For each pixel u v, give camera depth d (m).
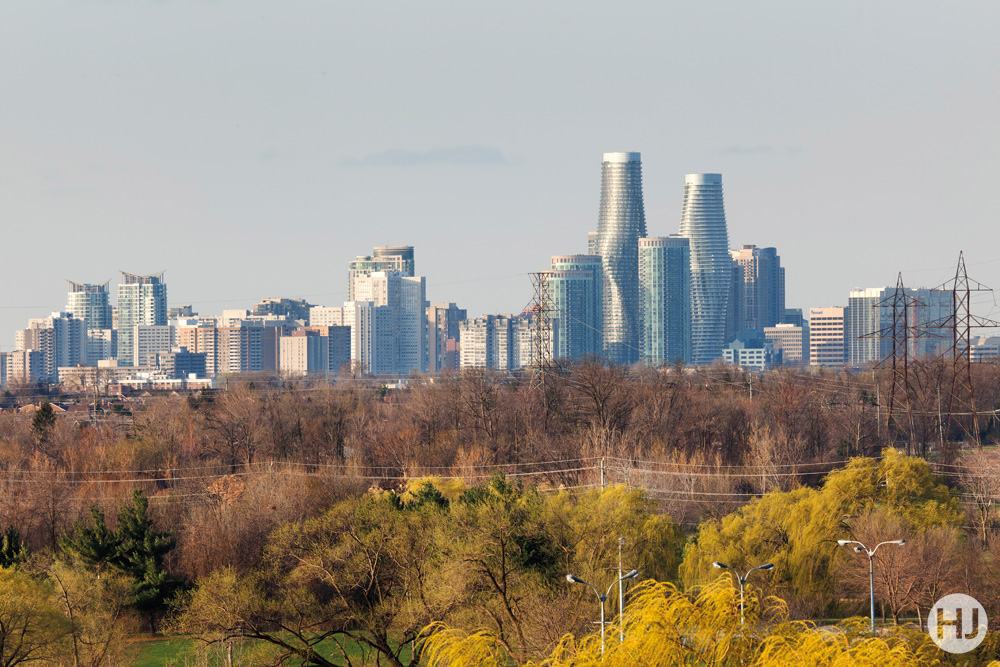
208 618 144.50
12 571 158.00
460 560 140.88
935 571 179.50
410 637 138.62
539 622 140.38
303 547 169.88
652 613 95.38
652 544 181.75
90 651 151.50
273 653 145.00
